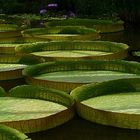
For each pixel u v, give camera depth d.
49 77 7.94
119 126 5.86
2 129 5.31
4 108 6.31
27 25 15.74
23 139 5.08
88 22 15.37
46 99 6.70
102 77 7.90
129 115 5.77
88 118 6.15
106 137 5.61
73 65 8.48
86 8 17.39
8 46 11.19
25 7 19.66
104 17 16.23
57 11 18.55
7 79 8.37
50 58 9.30
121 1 16.67
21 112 6.13
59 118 5.96
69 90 7.35
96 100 6.55
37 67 8.24
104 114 5.95
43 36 12.82
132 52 10.73
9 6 19.75
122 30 14.98
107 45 10.57
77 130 5.84
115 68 8.41
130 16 16.33
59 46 10.74
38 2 19.83
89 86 6.79
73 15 17.23
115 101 6.48
